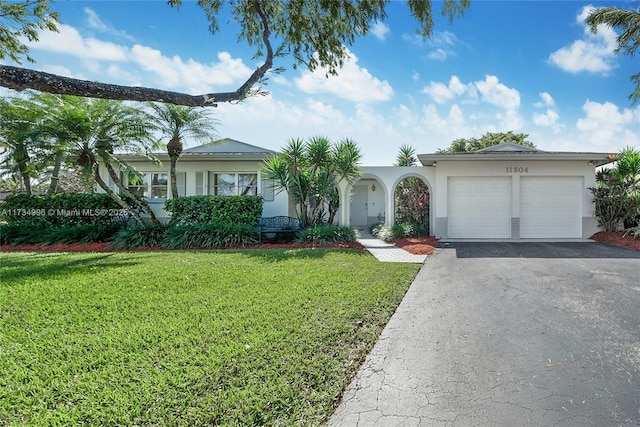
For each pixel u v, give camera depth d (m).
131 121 11.82
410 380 3.09
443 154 13.15
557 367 3.28
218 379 2.94
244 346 3.57
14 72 1.78
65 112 11.20
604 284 6.34
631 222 12.76
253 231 12.10
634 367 3.26
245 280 6.47
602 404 2.69
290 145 12.40
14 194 13.95
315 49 5.34
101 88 2.09
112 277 6.70
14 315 4.59
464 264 8.51
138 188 15.77
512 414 2.58
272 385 2.88
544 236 13.67
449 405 2.71
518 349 3.68
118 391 2.76
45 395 2.72
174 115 12.44
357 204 22.23
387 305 5.13
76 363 3.24
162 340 3.74
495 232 13.84
